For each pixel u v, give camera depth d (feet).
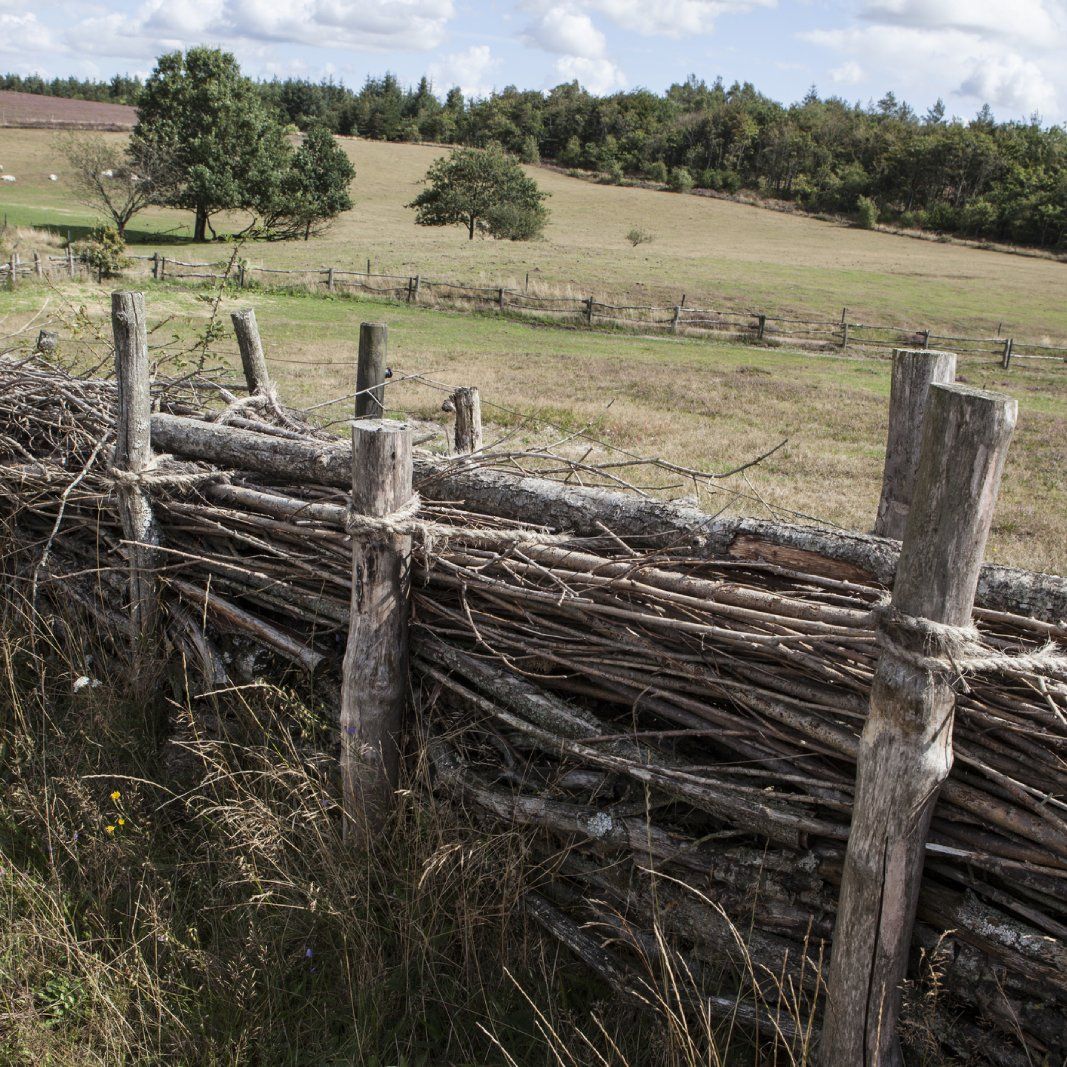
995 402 6.66
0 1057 8.84
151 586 14.07
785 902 9.05
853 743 8.71
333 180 203.82
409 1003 9.38
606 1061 8.68
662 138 442.50
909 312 123.03
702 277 140.46
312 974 9.82
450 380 56.95
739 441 42.11
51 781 12.30
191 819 11.90
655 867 9.66
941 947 8.31
